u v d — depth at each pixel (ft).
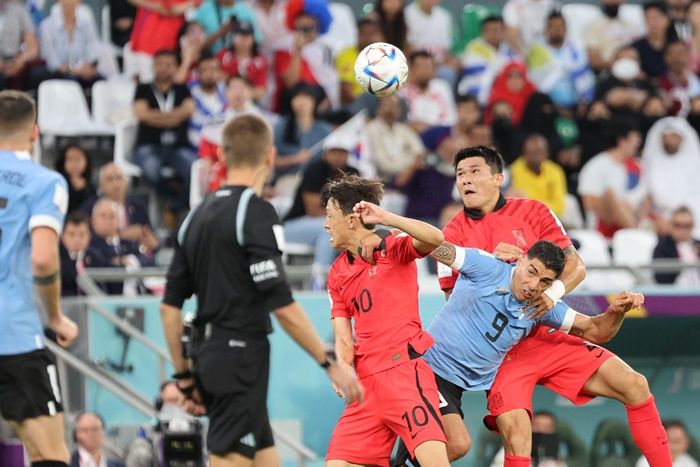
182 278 69.77
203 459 102.22
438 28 179.22
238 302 68.13
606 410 132.46
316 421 127.34
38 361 69.36
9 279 68.95
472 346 78.33
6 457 106.11
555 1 194.18
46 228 68.33
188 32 162.50
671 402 133.18
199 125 156.56
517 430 79.05
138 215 141.69
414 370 76.18
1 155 70.23
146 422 119.55
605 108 171.73
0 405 69.10
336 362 71.72
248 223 67.41
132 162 154.51
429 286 135.03
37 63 164.25
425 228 72.38
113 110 165.17
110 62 169.48
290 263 140.46
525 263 76.54
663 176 167.63
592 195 163.43
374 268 76.69
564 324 79.36
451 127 161.38
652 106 172.86
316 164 143.74
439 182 154.92
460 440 78.33
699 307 128.98
